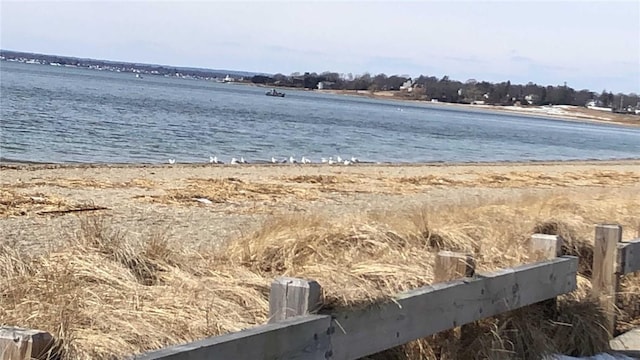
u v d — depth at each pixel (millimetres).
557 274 6398
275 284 4234
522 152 56219
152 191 17281
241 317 4887
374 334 4594
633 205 12359
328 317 4211
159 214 13680
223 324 4668
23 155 27891
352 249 6922
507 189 22609
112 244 6305
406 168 30141
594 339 6562
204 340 3566
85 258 5844
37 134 36188
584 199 12328
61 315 4426
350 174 25172
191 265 6293
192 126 52688
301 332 4008
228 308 4969
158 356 3273
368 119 95438
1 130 36250
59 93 84625
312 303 4188
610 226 7086
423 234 7621
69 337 4000
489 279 5590
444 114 165000
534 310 6355
